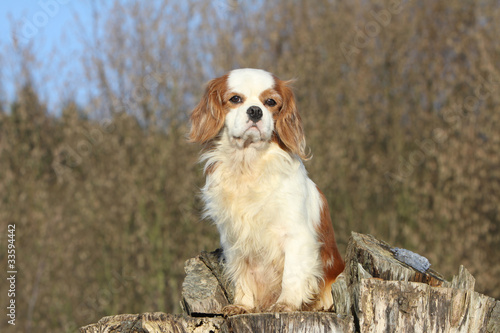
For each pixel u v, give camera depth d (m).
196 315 4.33
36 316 12.09
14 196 12.28
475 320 3.88
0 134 12.48
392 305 3.71
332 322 3.63
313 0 13.31
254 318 3.67
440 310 3.74
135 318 4.09
